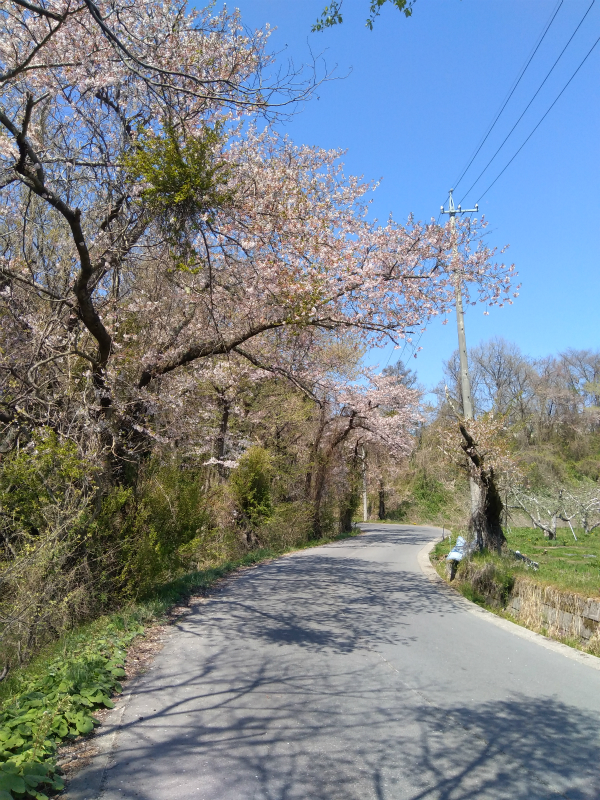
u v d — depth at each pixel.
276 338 11.13
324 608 9.77
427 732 4.54
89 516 8.13
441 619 9.21
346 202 11.83
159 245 9.09
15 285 9.38
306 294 9.16
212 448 18.16
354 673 6.08
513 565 11.52
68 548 7.76
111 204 9.66
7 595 7.37
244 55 9.53
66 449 7.77
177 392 11.69
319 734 4.45
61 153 9.93
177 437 12.84
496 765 3.99
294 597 10.80
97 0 8.52
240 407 19.31
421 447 41.34
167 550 10.57
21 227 9.77
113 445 9.04
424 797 3.54
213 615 8.99
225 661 6.41
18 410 8.82
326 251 9.53
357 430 29.89
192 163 7.44
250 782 3.66
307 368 12.26
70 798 3.43
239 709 4.95
